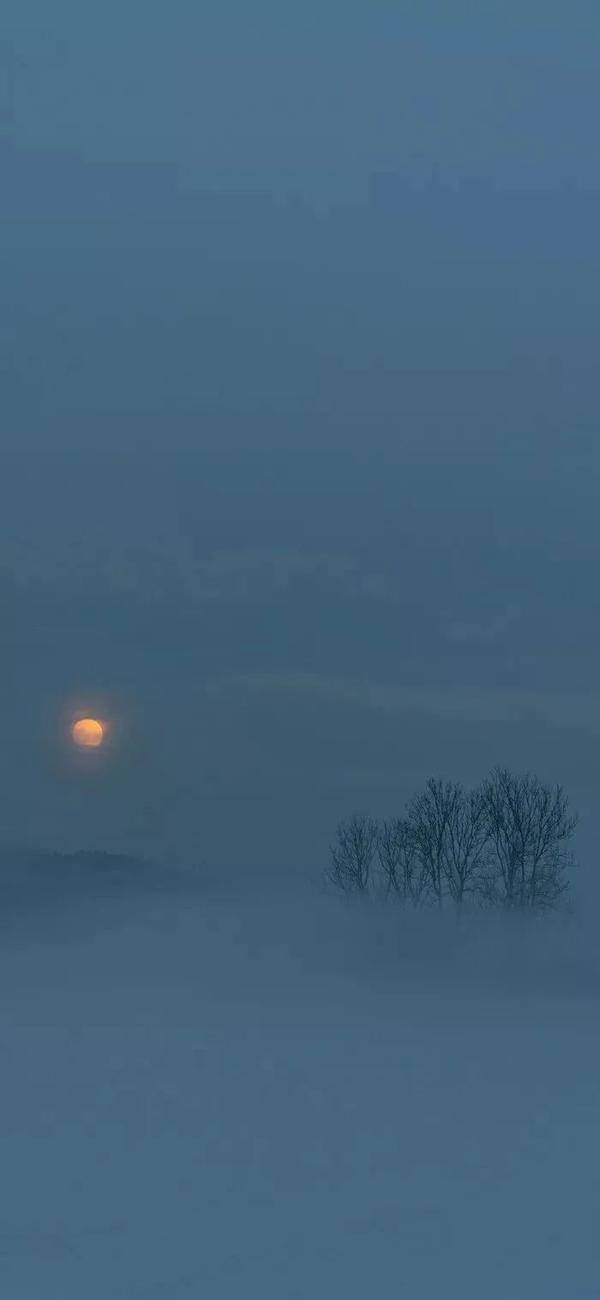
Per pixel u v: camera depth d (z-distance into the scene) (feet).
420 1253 147.84
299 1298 133.18
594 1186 177.78
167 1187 177.78
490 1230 156.25
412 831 474.49
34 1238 153.69
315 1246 150.51
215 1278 139.23
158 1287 137.08
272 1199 170.81
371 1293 134.82
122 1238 153.99
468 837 469.57
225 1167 189.06
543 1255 147.13
